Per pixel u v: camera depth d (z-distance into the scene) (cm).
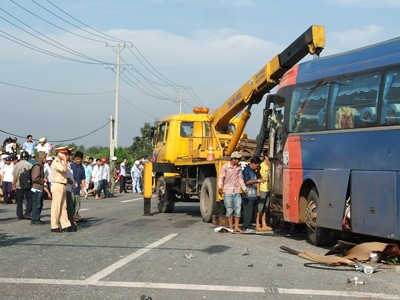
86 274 803
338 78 1100
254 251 1052
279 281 776
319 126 1142
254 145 1683
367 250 923
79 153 1535
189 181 1814
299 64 1274
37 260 917
